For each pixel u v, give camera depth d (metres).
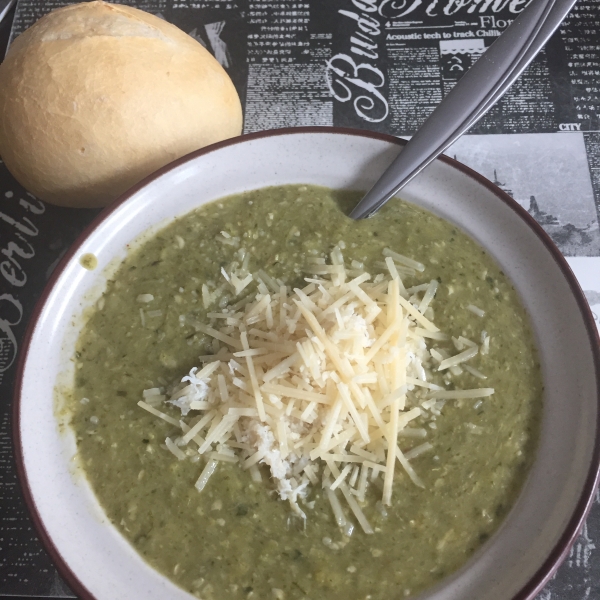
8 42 0.34
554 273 0.25
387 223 0.27
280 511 0.23
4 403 0.27
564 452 0.23
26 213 0.30
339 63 0.33
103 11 0.27
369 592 0.22
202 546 0.23
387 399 0.23
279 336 0.24
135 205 0.26
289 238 0.27
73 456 0.24
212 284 0.26
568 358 0.24
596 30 0.33
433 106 0.31
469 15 0.33
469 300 0.25
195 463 0.23
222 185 0.27
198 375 0.23
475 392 0.24
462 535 0.22
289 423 0.23
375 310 0.24
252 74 0.33
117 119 0.25
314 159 0.27
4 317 0.28
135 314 0.26
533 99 0.31
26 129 0.26
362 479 0.23
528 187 0.30
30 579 0.24
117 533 0.23
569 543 0.21
